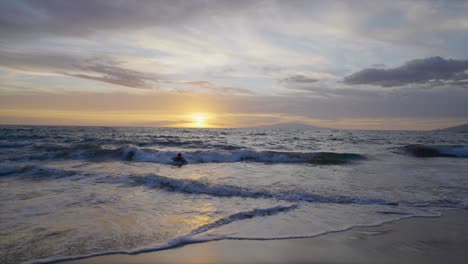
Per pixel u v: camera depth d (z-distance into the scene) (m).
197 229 5.00
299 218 5.70
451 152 20.47
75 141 28.33
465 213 6.11
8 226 5.01
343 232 4.96
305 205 6.66
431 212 6.18
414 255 4.07
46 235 4.61
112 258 3.85
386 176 10.80
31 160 15.34
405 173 11.61
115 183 8.94
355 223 5.44
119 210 6.09
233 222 5.43
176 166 14.00
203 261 3.82
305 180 9.82
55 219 5.43
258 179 10.02
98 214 5.78
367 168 13.33
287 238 4.67
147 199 7.07
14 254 3.90
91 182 9.07
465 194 7.75
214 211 6.09
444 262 3.86
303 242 4.52
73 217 5.57
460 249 4.29
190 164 14.93
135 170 12.28
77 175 10.14
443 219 5.71
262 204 6.68
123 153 17.28
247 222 5.43
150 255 3.97
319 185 8.85
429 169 12.84
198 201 6.93
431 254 4.11
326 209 6.36
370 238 4.70
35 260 3.73
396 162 16.03
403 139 42.81
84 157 16.72
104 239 4.49
